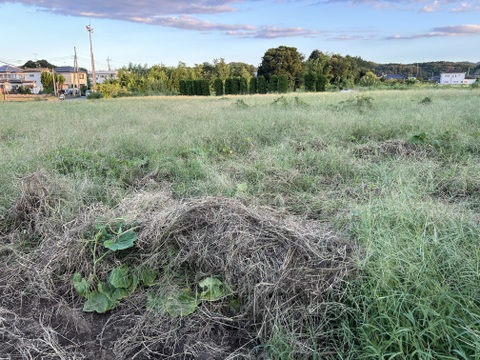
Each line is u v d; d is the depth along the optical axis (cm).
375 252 174
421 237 180
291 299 160
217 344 154
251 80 2706
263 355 145
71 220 237
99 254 199
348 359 134
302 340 147
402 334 132
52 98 3278
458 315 139
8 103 1900
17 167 350
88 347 154
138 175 364
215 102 1400
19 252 222
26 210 257
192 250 193
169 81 3500
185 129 572
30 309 179
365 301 152
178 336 157
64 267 198
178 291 177
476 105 767
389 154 402
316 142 456
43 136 524
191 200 231
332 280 166
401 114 645
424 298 141
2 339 158
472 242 185
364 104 880
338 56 4181
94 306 173
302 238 185
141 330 159
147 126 632
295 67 3666
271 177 334
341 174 348
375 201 252
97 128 635
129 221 214
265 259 177
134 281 184
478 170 322
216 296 171
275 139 501
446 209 224
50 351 151
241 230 193
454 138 433
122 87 3278
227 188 296
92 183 308
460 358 126
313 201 280
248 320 162
